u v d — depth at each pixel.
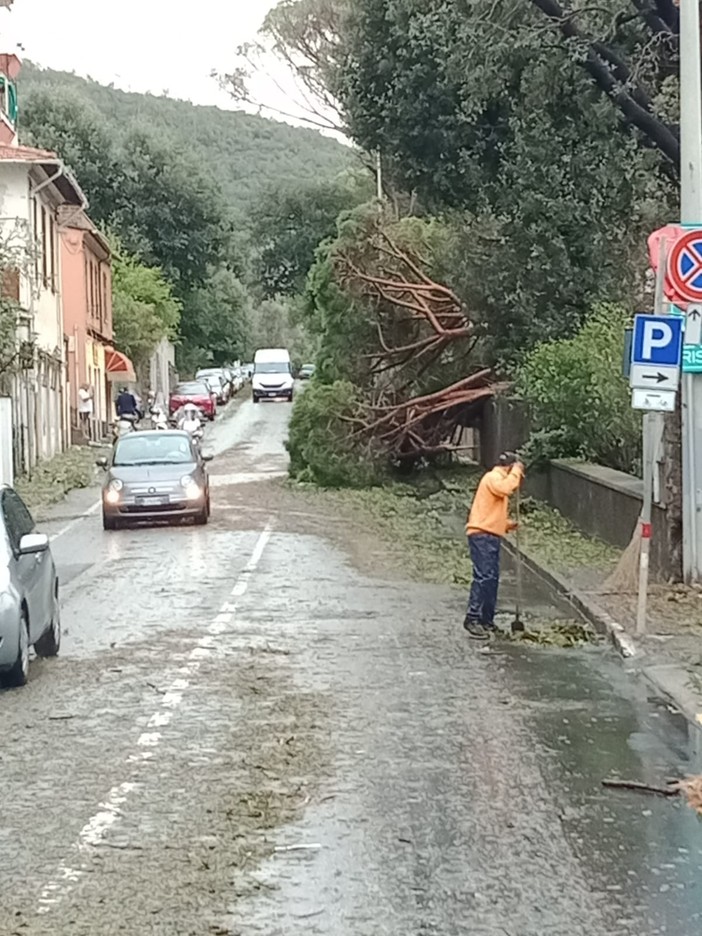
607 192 25.23
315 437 33.25
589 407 24.55
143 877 6.68
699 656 12.37
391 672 12.00
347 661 12.50
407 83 30.72
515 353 30.39
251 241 69.62
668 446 16.59
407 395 34.41
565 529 23.50
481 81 22.30
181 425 51.50
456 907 6.23
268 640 13.62
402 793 8.14
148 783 8.41
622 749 9.26
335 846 7.14
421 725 9.95
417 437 34.81
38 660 12.79
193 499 25.45
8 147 41.56
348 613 15.38
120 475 25.77
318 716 10.23
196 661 12.51
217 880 6.62
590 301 27.92
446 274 32.56
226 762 8.90
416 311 32.97
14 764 8.92
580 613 15.36
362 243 33.41
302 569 19.31
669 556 16.67
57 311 47.72
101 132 78.75
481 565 14.01
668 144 20.61
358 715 10.27
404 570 19.25
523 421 29.56
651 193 24.56
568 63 21.00
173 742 9.46
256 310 131.88
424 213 39.88
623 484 20.70
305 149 137.25
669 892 6.41
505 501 14.19
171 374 88.81
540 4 20.16
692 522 16.22
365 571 19.12
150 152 79.69
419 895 6.39
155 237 79.88
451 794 8.12
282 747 9.27
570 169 24.30
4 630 11.20
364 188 62.03
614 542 20.95
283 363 78.69
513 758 9.00
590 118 22.30
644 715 10.34
